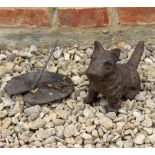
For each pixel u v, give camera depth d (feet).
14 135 5.49
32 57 6.70
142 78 6.25
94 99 5.81
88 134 5.46
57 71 6.44
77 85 6.18
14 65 6.55
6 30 6.84
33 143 5.36
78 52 6.79
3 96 6.03
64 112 5.71
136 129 5.49
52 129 5.48
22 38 6.89
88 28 6.85
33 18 6.78
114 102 5.60
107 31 6.88
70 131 5.46
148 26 6.86
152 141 5.38
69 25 6.83
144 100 5.93
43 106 5.81
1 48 6.93
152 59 6.67
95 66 5.25
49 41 6.93
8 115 5.73
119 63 6.14
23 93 5.94
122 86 5.62
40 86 5.97
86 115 5.66
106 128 5.50
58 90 5.92
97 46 5.38
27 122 5.64
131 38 6.93
